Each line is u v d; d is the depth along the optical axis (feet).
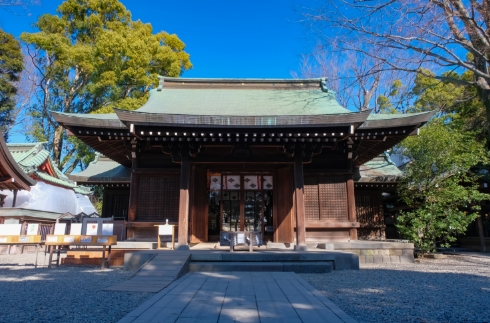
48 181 68.33
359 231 52.70
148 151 40.09
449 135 41.22
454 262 38.81
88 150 88.28
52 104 99.55
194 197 40.78
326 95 46.70
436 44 32.55
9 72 79.82
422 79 75.61
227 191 44.09
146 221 38.88
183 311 14.16
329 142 36.19
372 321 13.88
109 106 79.97
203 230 40.93
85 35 97.60
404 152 46.24
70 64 91.04
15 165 36.76
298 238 33.96
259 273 26.12
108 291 19.84
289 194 40.40
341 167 40.40
